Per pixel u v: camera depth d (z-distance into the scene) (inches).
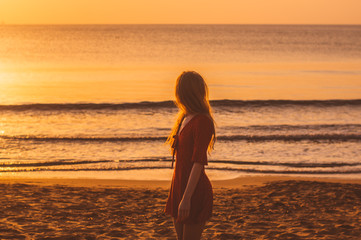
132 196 320.8
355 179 410.0
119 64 2091.5
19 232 213.9
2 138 577.0
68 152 511.8
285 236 217.8
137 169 441.1
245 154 510.6
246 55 2847.0
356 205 295.6
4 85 1240.8
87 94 1055.0
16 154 498.6
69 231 219.1
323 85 1289.4
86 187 357.7
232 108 834.2
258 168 449.1
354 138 598.9
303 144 564.7
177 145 112.5
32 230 219.0
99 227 229.0
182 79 109.0
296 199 314.7
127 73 1636.3
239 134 611.2
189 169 109.1
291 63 2204.7
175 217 113.0
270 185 372.2
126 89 1160.8
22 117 730.2
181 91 108.5
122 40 5064.0
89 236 210.2
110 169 439.5
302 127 668.1
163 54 2898.6
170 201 115.9
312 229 232.1
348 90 1179.3
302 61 2345.0
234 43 4544.8
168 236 214.1
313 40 5398.6
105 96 1019.3
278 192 342.0
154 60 2378.2
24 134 602.2
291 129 654.5
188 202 104.6
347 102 891.4
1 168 437.1
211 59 2496.3
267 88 1216.8
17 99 959.6
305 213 271.7
